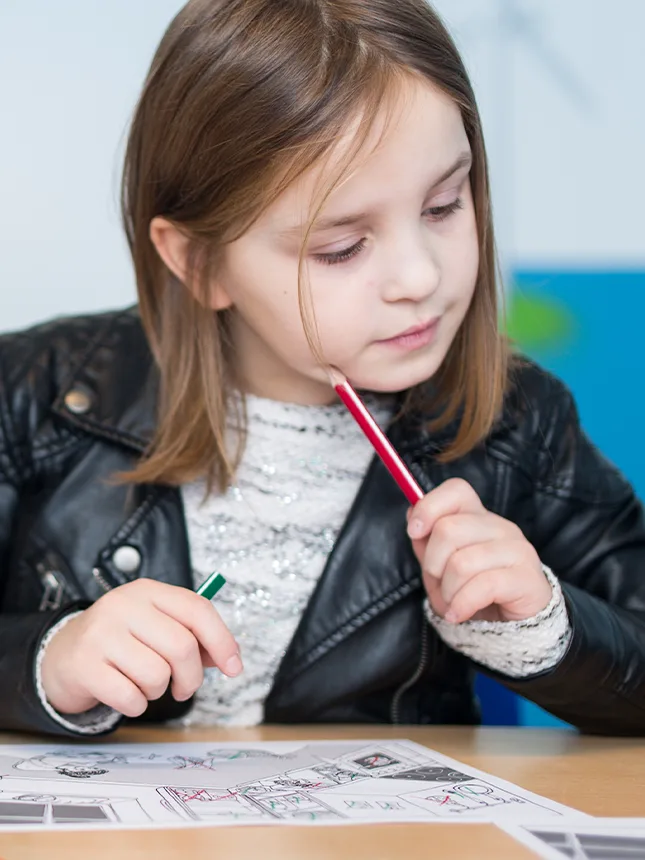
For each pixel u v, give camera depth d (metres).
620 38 1.72
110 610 0.78
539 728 0.92
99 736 0.82
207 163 0.86
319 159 0.78
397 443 1.04
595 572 1.07
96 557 1.05
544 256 1.71
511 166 1.71
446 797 0.63
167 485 1.04
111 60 1.68
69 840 0.55
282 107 0.79
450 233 0.83
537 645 0.83
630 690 0.86
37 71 1.67
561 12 1.71
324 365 0.86
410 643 1.02
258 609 1.04
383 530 1.02
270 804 0.61
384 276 0.80
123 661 0.76
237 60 0.83
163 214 0.95
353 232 0.80
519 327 1.70
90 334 1.16
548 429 1.11
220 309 0.97
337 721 1.03
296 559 1.05
